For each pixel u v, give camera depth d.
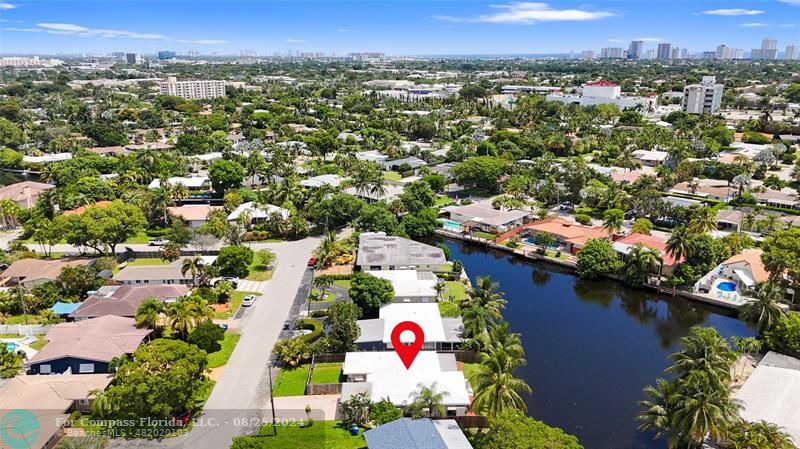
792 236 115.75
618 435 78.94
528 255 148.38
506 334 91.12
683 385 69.38
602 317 117.38
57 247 149.25
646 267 126.94
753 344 92.94
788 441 66.44
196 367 78.31
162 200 165.50
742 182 191.38
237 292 121.50
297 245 153.25
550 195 192.25
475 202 195.50
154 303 98.12
